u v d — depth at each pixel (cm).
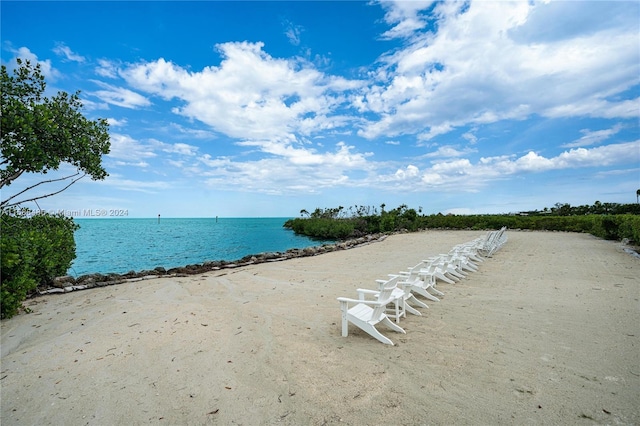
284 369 359
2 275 577
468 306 594
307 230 3391
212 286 820
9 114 618
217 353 406
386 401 292
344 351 404
